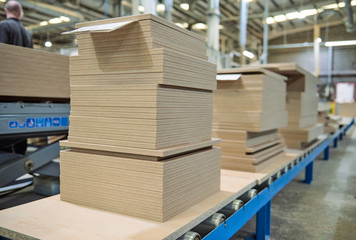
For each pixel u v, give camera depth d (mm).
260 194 2361
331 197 4496
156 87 1382
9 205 3049
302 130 3994
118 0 9273
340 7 12102
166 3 6625
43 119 2561
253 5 11789
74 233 1276
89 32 1582
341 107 17922
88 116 1610
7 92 2266
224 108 2771
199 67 1689
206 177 1780
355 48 18750
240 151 2645
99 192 1570
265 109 2742
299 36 18641
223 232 1691
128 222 1394
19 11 3482
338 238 3102
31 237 1251
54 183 3250
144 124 1427
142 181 1431
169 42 1532
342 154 8570
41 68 2508
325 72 19422
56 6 9086
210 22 8180
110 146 1521
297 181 5461
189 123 1673
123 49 1489
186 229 1385
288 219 3602
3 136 2318
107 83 1554
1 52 2215
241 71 2729
